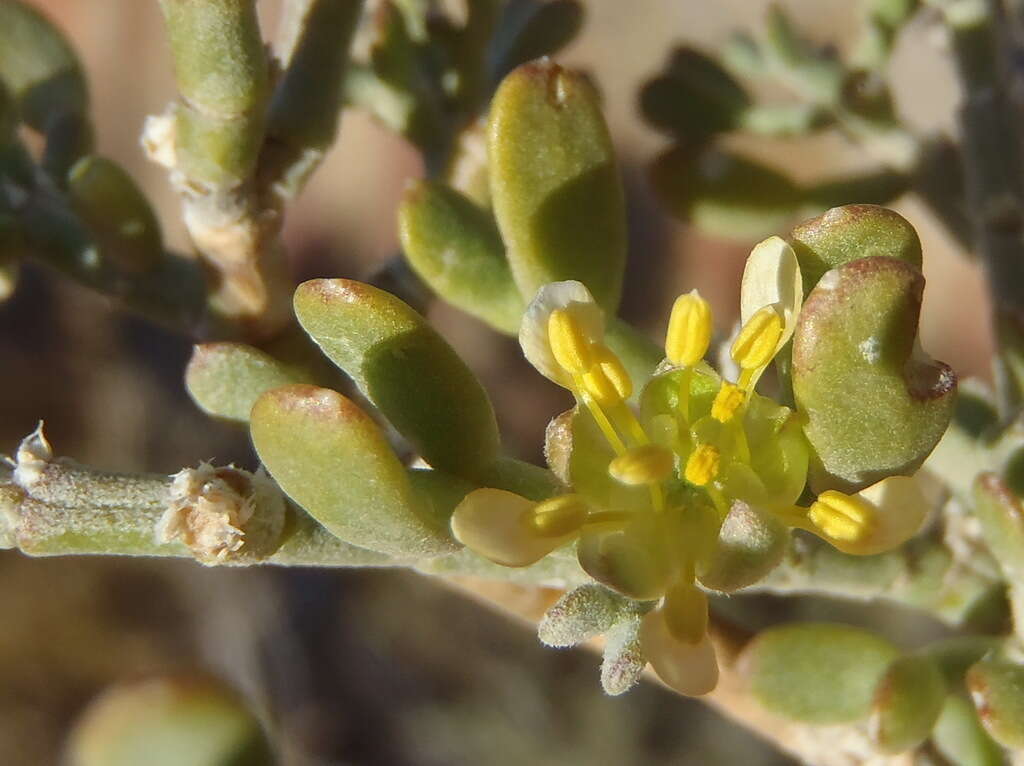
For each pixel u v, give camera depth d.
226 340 0.05
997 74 0.06
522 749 0.18
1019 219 0.05
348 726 0.18
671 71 0.06
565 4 0.06
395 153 0.19
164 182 0.17
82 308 0.19
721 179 0.06
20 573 0.18
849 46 0.14
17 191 0.05
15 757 0.17
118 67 0.18
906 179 0.06
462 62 0.05
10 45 0.05
